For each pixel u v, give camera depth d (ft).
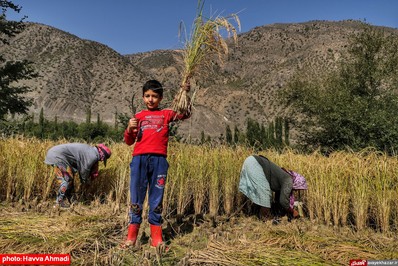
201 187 21.25
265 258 12.97
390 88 67.51
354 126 64.23
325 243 15.06
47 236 13.74
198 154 22.34
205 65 15.89
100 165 24.85
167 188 20.24
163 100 16.66
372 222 20.54
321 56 479.82
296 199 22.31
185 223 18.92
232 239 15.76
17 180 22.31
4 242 12.85
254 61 633.20
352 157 22.45
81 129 164.55
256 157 20.71
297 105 73.15
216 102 431.43
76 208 20.48
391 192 18.98
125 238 15.35
